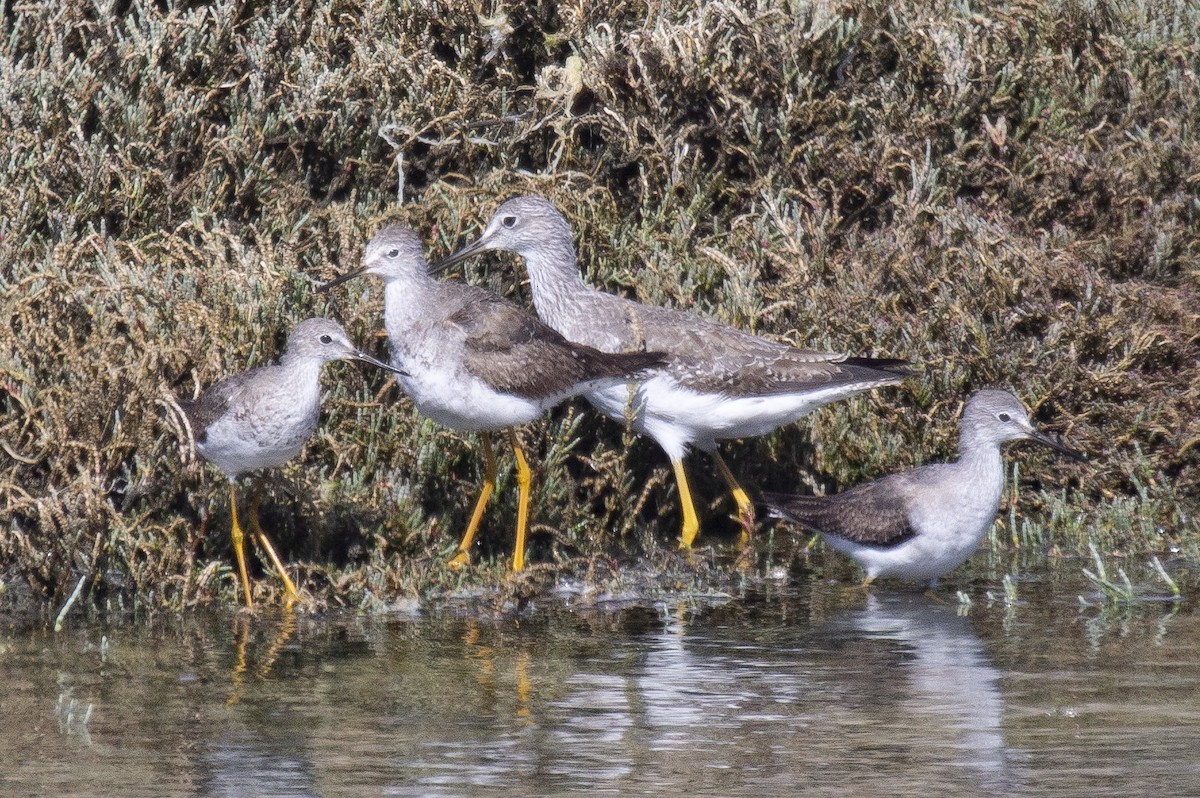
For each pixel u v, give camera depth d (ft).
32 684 29.66
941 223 47.91
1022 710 27.91
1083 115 52.65
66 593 36.14
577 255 47.06
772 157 49.98
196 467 36.99
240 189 45.34
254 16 49.93
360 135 47.98
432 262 45.68
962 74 50.42
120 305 39.78
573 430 42.63
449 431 42.14
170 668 30.91
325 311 42.27
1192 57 54.19
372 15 49.49
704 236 48.75
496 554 41.83
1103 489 44.68
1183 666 30.60
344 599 37.35
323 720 27.45
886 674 30.37
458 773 24.75
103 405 37.22
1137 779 24.32
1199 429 44.34
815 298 45.85
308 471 39.58
